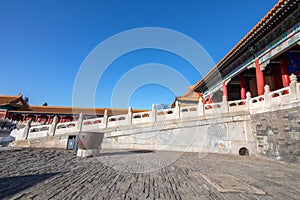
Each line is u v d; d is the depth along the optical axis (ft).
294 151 30.37
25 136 54.34
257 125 41.22
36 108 115.75
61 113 111.86
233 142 43.83
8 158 29.32
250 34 45.19
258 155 40.16
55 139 49.88
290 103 31.91
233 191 15.98
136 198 13.65
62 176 19.35
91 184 16.83
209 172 23.77
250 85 76.33
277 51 41.52
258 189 16.80
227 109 47.65
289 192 16.22
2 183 16.22
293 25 36.78
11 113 110.73
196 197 14.29
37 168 22.99
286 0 32.63
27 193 13.87
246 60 54.03
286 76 46.39
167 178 20.02
